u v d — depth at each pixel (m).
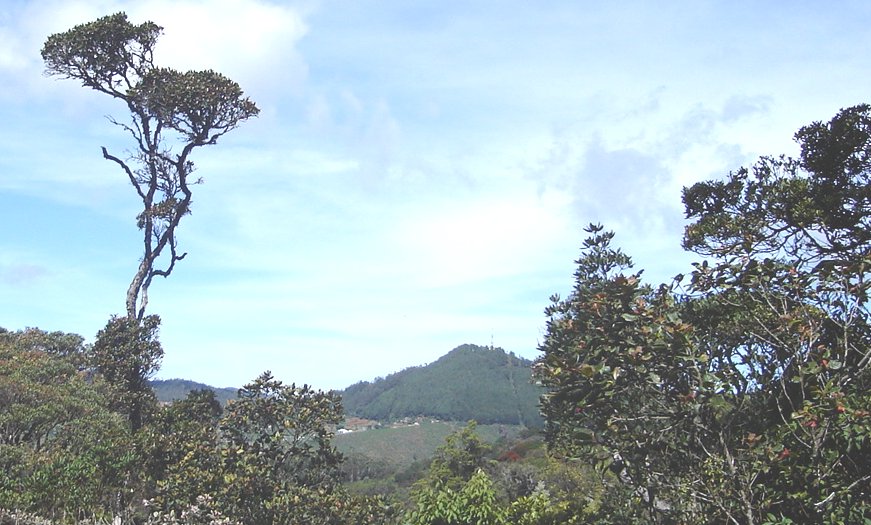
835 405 6.80
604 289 8.63
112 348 22.91
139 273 25.23
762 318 8.27
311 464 15.52
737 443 7.81
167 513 13.62
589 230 11.98
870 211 12.16
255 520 13.66
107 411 19.69
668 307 8.37
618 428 8.12
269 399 15.58
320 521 13.84
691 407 7.73
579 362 8.55
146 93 25.27
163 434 17.14
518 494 22.28
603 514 9.12
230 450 14.63
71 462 15.29
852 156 12.75
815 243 12.45
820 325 7.82
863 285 7.86
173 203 26.02
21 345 24.53
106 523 14.68
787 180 12.97
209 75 25.72
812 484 6.95
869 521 6.71
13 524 13.96
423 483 26.39
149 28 25.38
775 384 8.10
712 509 7.39
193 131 26.30
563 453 11.22
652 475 8.00
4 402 17.97
